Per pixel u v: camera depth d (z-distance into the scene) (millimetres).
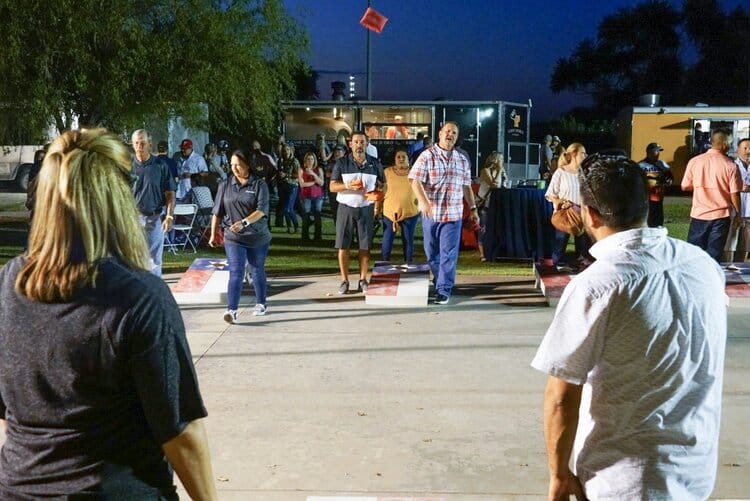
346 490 3859
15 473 1702
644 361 1906
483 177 11195
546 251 10766
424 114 20141
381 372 5762
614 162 2074
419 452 4324
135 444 1736
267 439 4516
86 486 1677
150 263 1836
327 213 18406
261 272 7406
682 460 1931
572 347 1941
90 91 10969
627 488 1936
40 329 1664
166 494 1807
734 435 4516
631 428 1940
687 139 23922
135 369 1670
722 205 8461
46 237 1691
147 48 11070
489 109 19969
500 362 6000
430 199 7844
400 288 8062
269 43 12672
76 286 1655
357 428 4680
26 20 10469
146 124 12023
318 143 17250
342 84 20828
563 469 2037
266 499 3766
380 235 14789
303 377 5652
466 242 12070
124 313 1650
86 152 1741
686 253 2010
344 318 7422
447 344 6508
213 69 11555
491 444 4434
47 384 1668
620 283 1907
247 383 5520
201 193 12695
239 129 14578
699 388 1942
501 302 8133
